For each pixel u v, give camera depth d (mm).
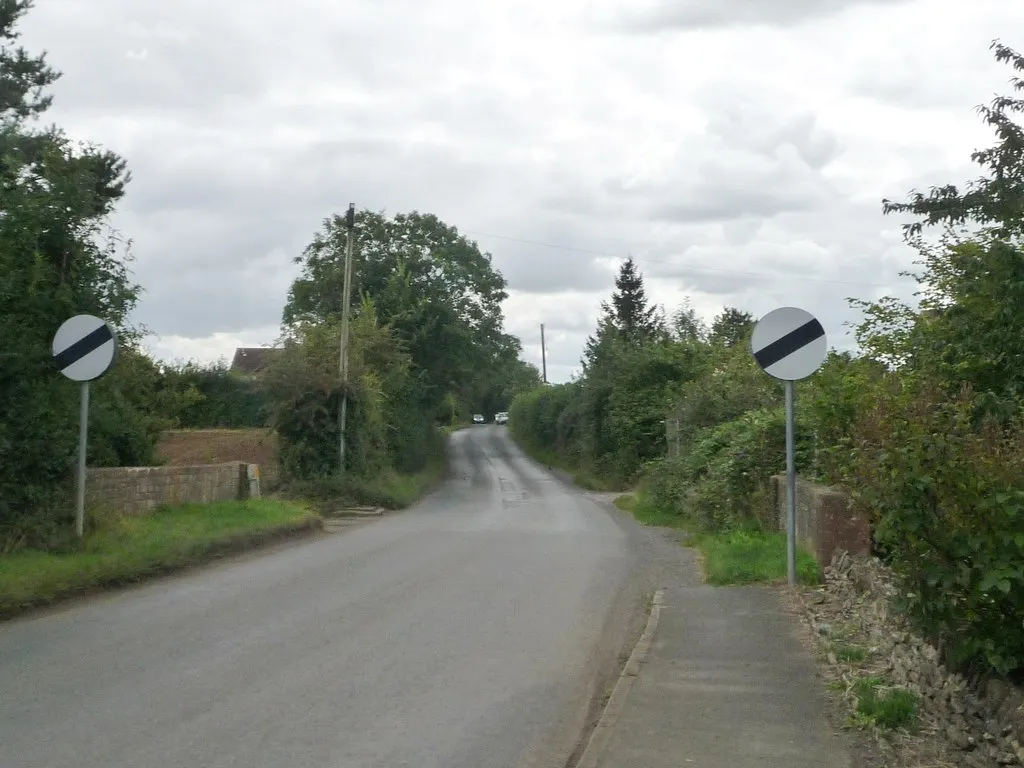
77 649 8617
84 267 14133
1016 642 5785
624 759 5902
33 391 13047
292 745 6219
